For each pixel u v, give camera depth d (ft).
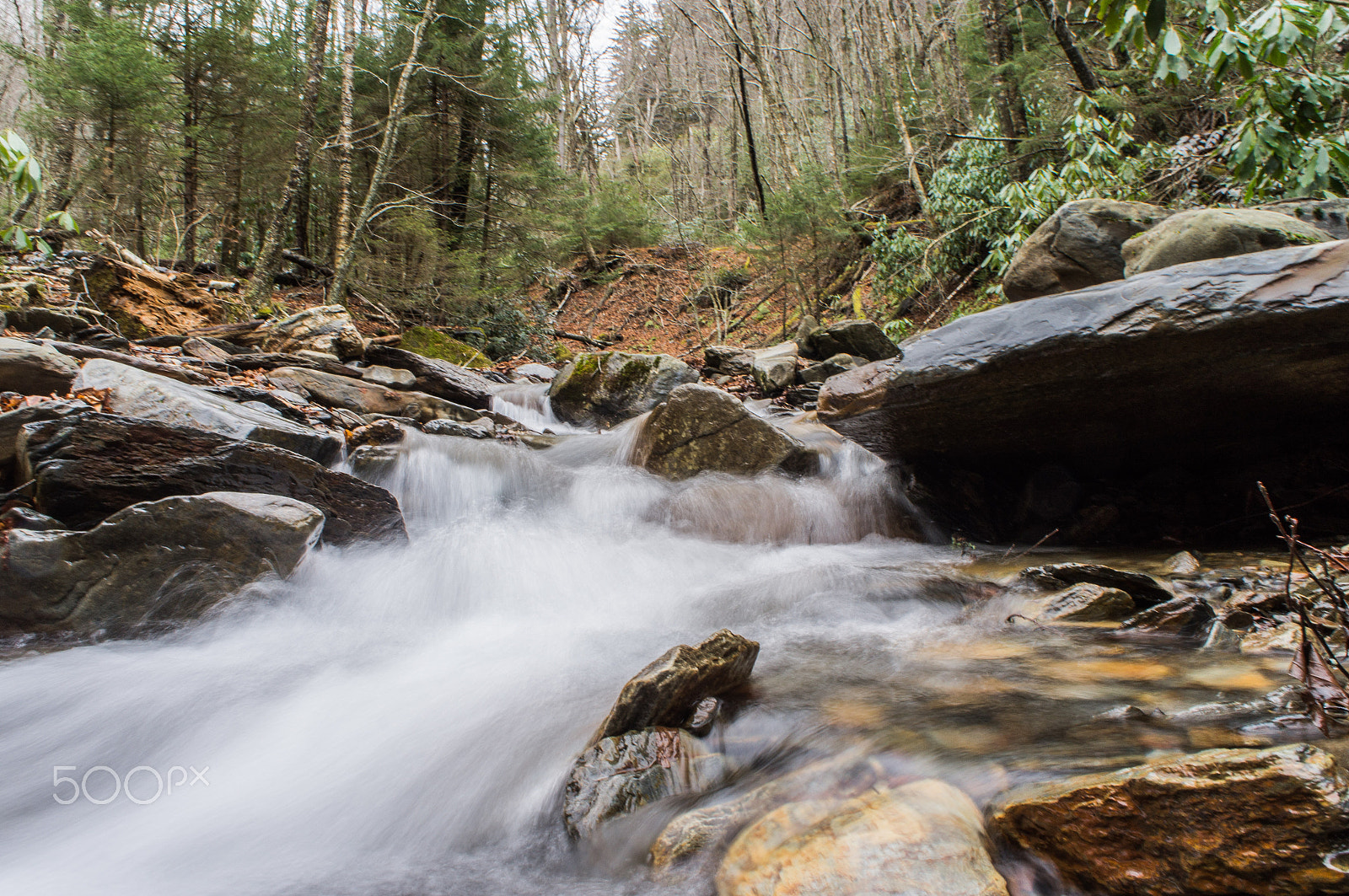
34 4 55.06
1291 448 14.44
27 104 53.72
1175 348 11.14
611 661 9.30
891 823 4.75
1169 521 15.15
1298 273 10.31
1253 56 12.95
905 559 14.65
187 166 45.06
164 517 9.84
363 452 16.03
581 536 15.33
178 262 46.01
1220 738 5.35
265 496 10.80
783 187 61.16
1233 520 14.25
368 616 11.14
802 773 5.77
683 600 12.07
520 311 53.11
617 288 75.31
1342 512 13.29
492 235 57.72
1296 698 5.74
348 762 7.06
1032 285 23.08
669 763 6.15
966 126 51.96
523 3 56.54
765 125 77.00
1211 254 15.58
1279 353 10.85
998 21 45.14
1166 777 4.31
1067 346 11.84
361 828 6.11
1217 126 30.66
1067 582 10.14
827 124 68.08
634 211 81.46
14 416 10.80
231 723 7.82
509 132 56.75
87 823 6.25
